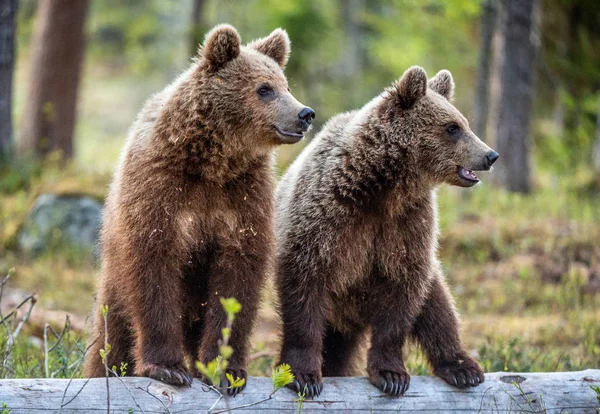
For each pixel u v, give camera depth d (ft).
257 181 32.65
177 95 32.37
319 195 35.19
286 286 34.86
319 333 34.50
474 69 129.29
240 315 31.91
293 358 33.37
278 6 135.44
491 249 73.67
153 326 30.73
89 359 36.37
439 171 36.91
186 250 31.91
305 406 31.37
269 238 32.71
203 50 33.88
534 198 90.79
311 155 37.01
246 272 32.07
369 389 32.96
